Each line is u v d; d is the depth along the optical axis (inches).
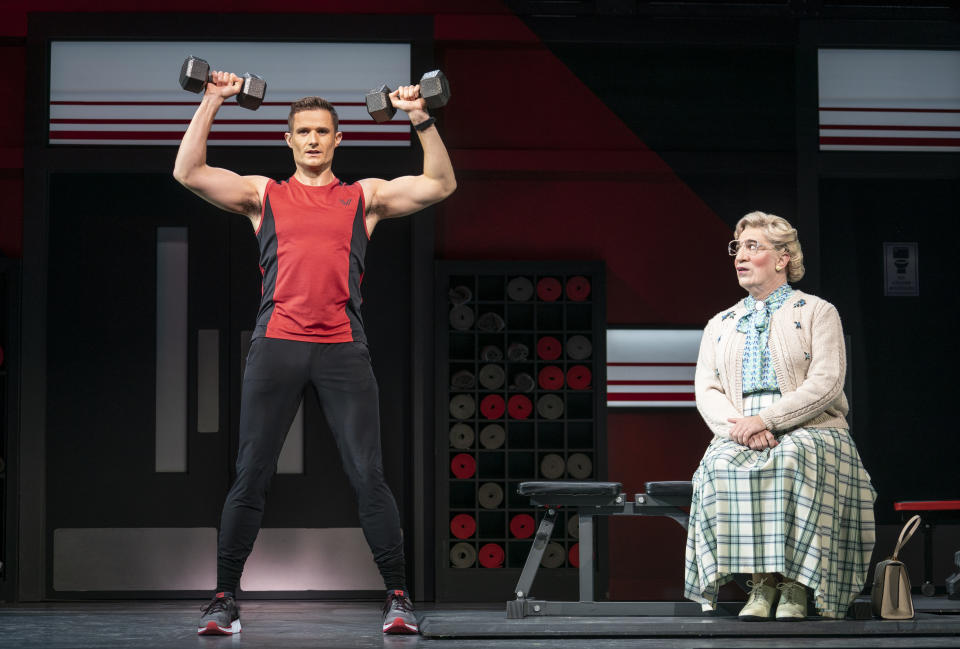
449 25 233.0
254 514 129.6
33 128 226.4
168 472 227.0
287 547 226.8
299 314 129.0
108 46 231.5
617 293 237.6
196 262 231.3
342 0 231.0
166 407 228.8
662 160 236.4
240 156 229.6
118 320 229.3
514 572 223.1
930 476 237.6
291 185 134.0
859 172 238.8
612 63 239.6
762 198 241.1
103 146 229.9
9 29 227.1
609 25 235.3
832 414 132.3
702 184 240.2
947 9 241.1
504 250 236.2
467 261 230.1
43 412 223.1
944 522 209.8
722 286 238.7
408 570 228.2
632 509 137.5
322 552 227.1
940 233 243.8
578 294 232.1
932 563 210.5
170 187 232.4
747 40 237.1
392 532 130.4
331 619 155.9
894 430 238.2
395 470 230.5
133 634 126.0
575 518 226.1
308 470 228.1
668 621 124.4
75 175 231.0
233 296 231.1
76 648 113.5
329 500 227.9
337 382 129.6
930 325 241.4
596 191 238.7
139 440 227.3
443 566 223.1
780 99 241.3
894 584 129.0
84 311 228.8
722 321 140.4
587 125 237.8
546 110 237.5
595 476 227.8
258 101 133.6
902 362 240.2
